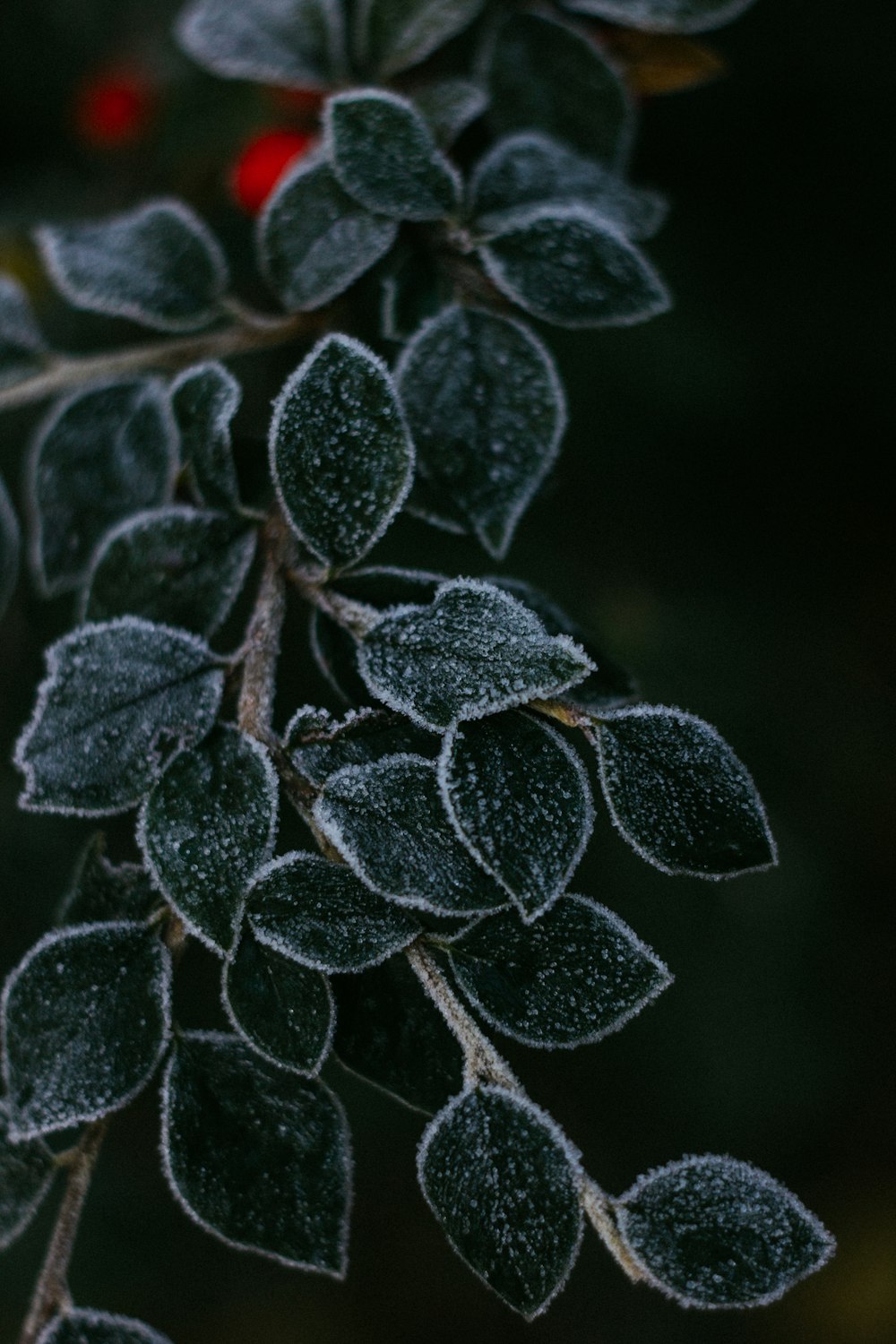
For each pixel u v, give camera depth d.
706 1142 0.64
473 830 0.33
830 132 0.68
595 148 0.41
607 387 0.59
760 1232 0.33
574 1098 0.66
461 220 0.37
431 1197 0.33
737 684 0.59
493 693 0.33
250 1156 0.34
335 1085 0.57
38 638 0.44
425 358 0.36
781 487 0.73
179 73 0.54
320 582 0.35
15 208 0.54
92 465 0.39
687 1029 0.59
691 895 0.55
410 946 0.34
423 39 0.40
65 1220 0.34
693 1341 0.84
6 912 0.45
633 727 0.34
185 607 0.36
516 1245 0.33
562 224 0.37
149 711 0.34
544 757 0.33
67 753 0.34
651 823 0.34
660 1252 0.33
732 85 0.65
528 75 0.41
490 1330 0.83
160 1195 0.62
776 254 0.69
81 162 0.57
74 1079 0.34
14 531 0.40
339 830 0.33
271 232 0.37
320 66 0.41
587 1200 0.33
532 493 0.36
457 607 0.34
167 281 0.39
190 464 0.37
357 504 0.35
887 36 0.65
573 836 0.33
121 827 0.45
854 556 0.76
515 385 0.36
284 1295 0.80
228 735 0.34
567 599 0.53
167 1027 0.34
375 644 0.34
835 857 0.66
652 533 0.60
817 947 0.62
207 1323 0.75
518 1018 0.33
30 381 0.39
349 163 0.37
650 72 0.43
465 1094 0.33
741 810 0.34
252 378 0.43
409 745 0.34
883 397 0.74
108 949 0.34
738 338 0.63
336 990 0.34
